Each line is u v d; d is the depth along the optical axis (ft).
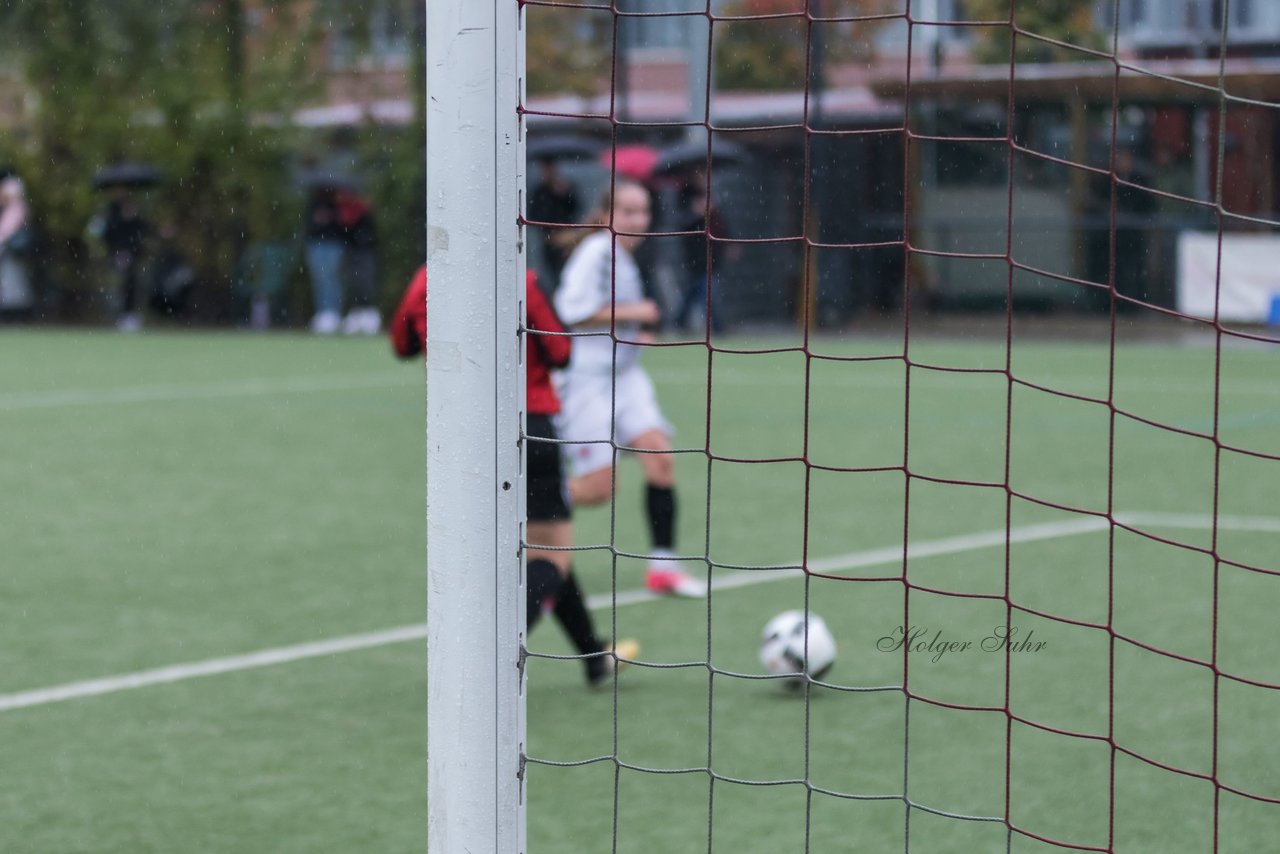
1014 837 38.91
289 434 116.98
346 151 231.09
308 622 61.98
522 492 27.86
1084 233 211.20
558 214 185.98
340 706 50.49
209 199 223.92
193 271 225.76
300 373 161.48
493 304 27.27
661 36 249.14
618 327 63.62
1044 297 214.07
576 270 62.69
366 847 38.24
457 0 26.81
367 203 220.43
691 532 81.10
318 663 55.77
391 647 58.08
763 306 219.00
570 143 189.47
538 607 49.42
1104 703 50.49
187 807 41.11
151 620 62.23
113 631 60.44
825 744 46.29
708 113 30.50
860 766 44.34
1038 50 210.59
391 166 219.00
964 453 108.47
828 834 39.04
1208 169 202.80
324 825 39.75
